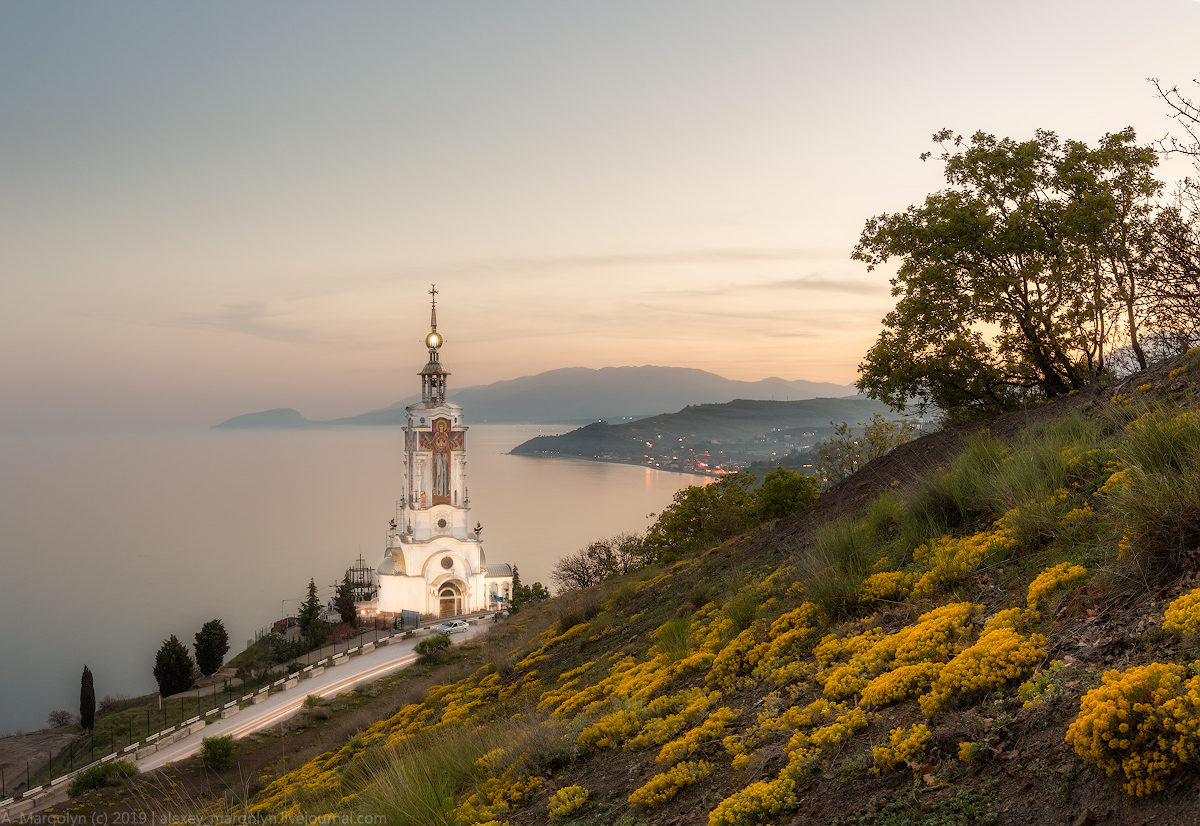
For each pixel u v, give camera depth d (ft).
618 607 76.64
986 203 72.08
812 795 20.94
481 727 46.75
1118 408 39.93
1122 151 67.00
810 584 38.63
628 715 34.40
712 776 25.18
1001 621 24.57
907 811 18.40
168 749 130.93
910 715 22.48
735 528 120.78
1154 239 50.11
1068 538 28.60
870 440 139.85
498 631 141.59
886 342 77.00
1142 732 15.69
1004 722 19.65
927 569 34.47
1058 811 16.22
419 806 30.71
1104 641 20.94
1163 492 23.66
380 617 291.58
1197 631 18.22
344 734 83.97
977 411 75.82
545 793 30.71
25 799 108.37
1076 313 68.33
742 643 37.55
